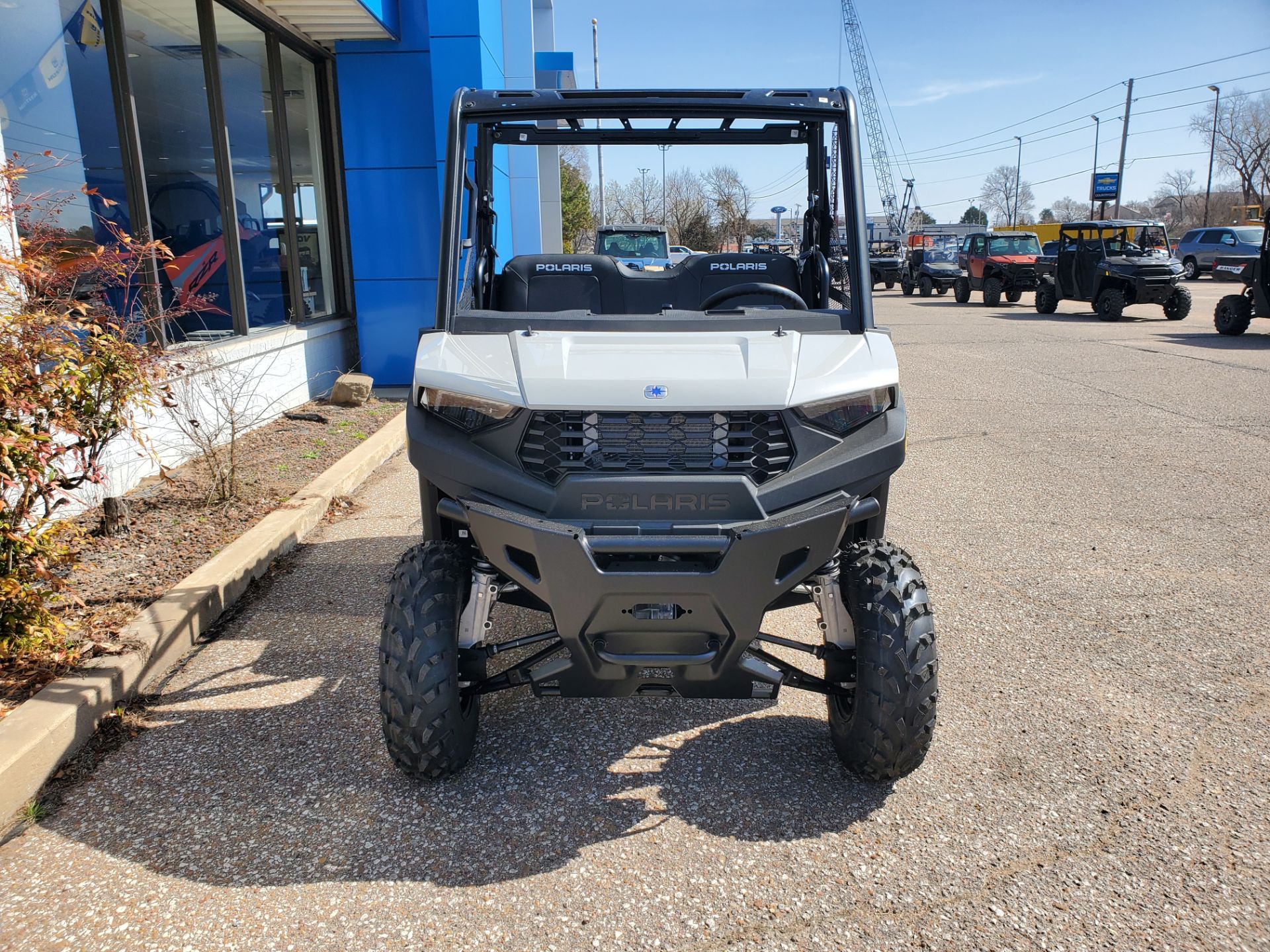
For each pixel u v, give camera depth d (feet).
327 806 9.91
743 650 9.23
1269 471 23.15
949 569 16.81
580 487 9.04
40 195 15.69
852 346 10.30
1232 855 8.97
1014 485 22.24
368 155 31.76
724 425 9.22
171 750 10.96
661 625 8.98
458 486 9.47
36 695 11.07
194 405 21.49
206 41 24.66
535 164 47.80
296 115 31.53
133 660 12.13
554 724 11.62
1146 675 12.70
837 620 9.96
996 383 36.68
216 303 25.71
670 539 8.71
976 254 86.12
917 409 31.83
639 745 11.10
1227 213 261.65
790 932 8.04
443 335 10.66
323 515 19.58
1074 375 38.60
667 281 12.74
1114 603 15.19
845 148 11.41
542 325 10.78
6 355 11.35
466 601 10.11
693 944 7.92
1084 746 10.93
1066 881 8.63
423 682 9.39
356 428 26.86
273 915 8.29
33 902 8.45
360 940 7.98
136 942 7.95
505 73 52.42
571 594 8.80
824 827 9.48
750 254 12.85
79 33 20.03
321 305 33.96
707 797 10.02
